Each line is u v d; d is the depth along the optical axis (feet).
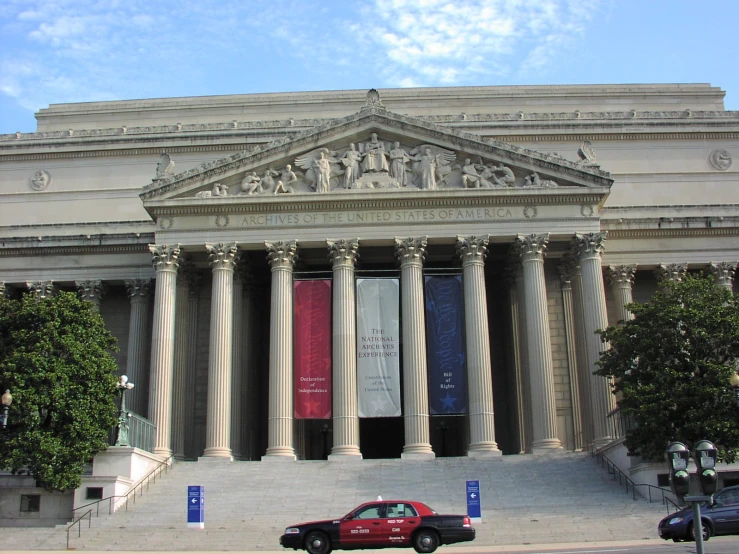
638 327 181.88
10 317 187.73
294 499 177.88
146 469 193.67
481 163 229.25
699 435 167.02
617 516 156.04
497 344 261.65
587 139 310.04
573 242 225.56
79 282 256.93
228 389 217.77
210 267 245.86
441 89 329.52
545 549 128.67
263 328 267.18
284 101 328.49
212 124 315.17
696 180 305.73
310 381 218.38
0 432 173.27
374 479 190.39
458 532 125.39
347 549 126.21
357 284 224.33
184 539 150.00
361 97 327.67
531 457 204.85
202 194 227.20
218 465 204.95
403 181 226.99
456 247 225.97
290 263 224.94
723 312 175.63
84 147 313.32
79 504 175.22
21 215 309.42
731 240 252.42
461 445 256.52
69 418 176.24
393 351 219.82
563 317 245.86
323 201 224.74
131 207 307.58
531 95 328.29
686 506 148.15
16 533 155.63
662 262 250.98
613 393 189.67
